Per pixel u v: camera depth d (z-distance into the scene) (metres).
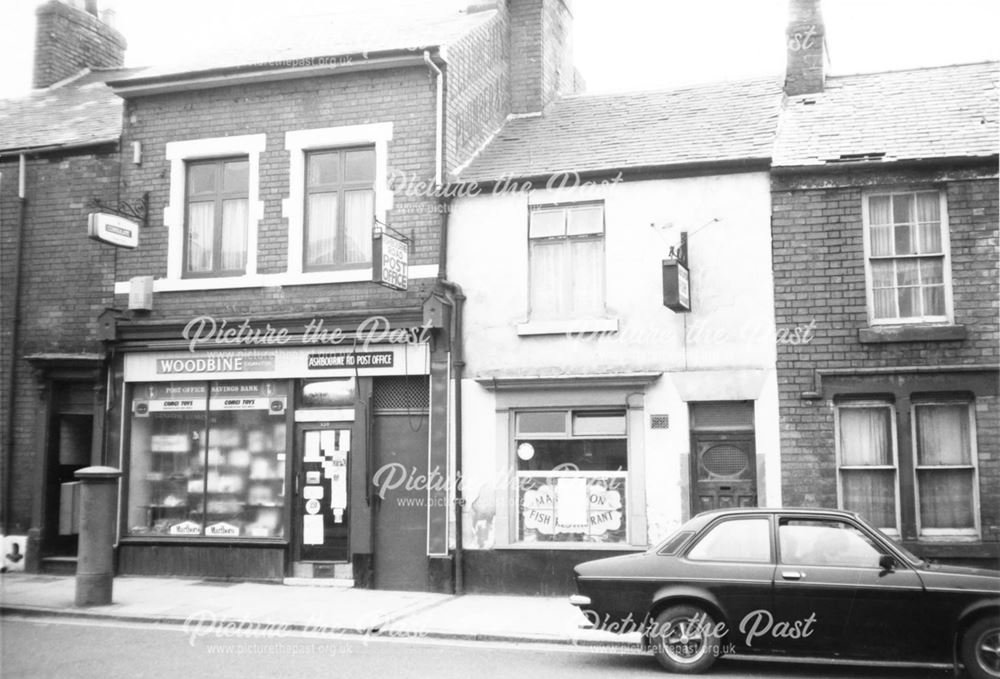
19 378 15.72
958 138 12.77
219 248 15.16
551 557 13.20
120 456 15.01
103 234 14.31
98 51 20.80
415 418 14.06
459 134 14.84
